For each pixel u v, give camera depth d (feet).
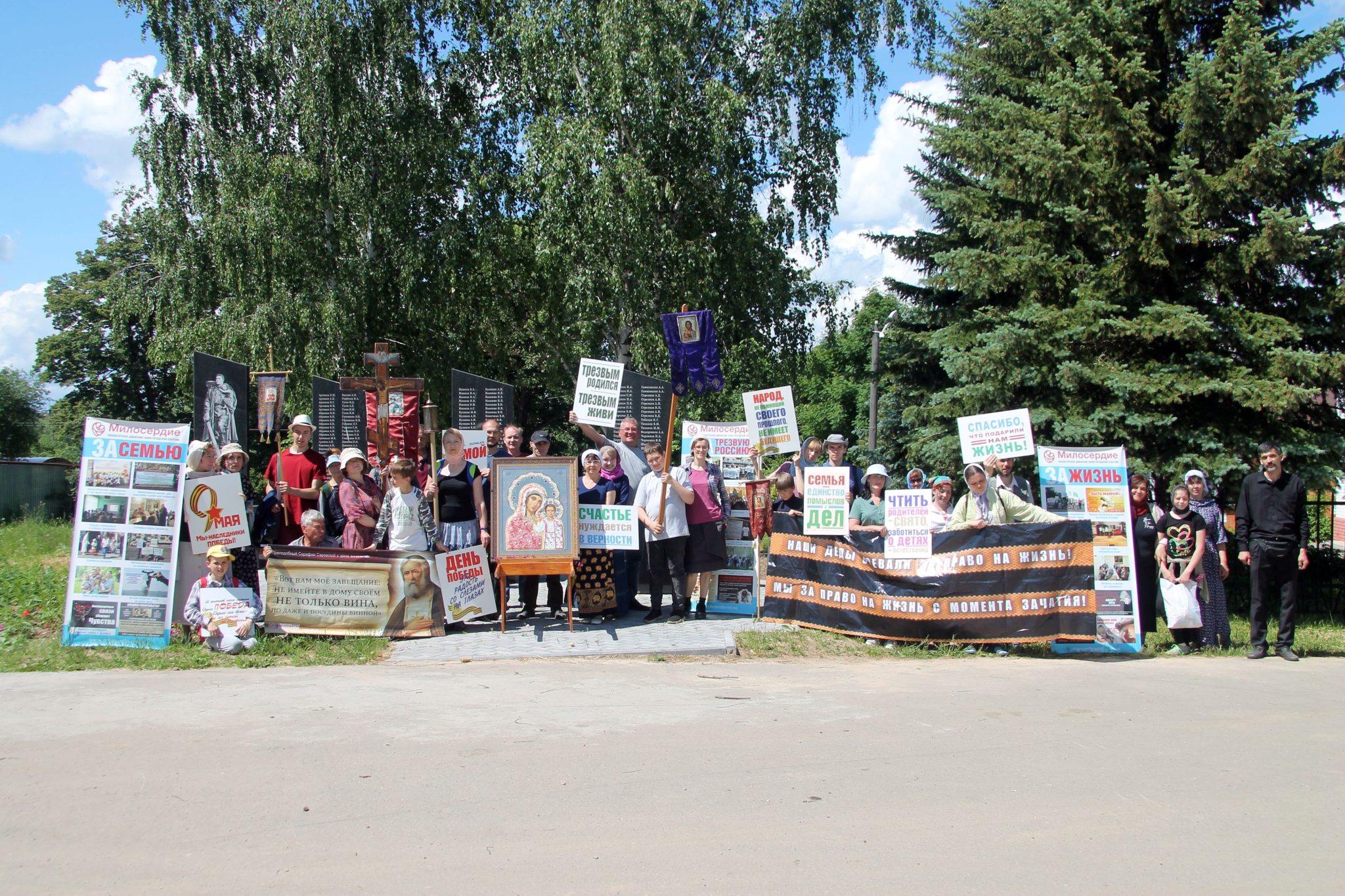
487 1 75.51
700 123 69.92
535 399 130.31
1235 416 43.73
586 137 66.95
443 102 78.28
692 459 34.42
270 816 15.53
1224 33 42.19
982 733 20.80
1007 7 52.21
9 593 37.50
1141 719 22.27
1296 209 43.42
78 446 148.87
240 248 73.51
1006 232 49.29
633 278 68.39
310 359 72.08
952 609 30.73
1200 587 32.37
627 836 14.92
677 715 21.85
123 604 29.01
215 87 75.20
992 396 46.55
